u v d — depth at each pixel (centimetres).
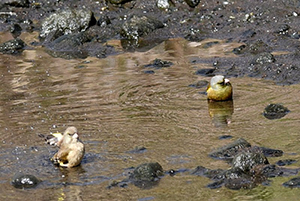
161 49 2086
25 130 1357
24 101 1596
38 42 2255
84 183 1077
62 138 1147
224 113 1444
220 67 1836
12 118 1452
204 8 2406
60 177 1105
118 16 2433
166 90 1655
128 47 2138
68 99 1597
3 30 2425
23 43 2212
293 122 1345
